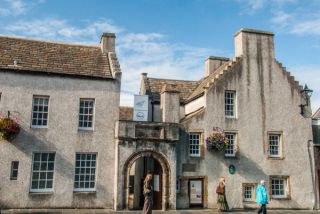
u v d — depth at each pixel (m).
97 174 18.72
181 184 19.78
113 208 18.53
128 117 25.22
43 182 18.09
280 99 22.33
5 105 17.86
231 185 20.44
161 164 19.12
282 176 21.41
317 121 23.83
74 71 19.33
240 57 22.05
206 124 20.69
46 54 19.98
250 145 21.22
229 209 20.05
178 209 19.28
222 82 21.41
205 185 20.05
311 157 22.20
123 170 18.45
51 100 18.66
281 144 21.86
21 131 17.92
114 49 21.86
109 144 19.16
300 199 21.42
